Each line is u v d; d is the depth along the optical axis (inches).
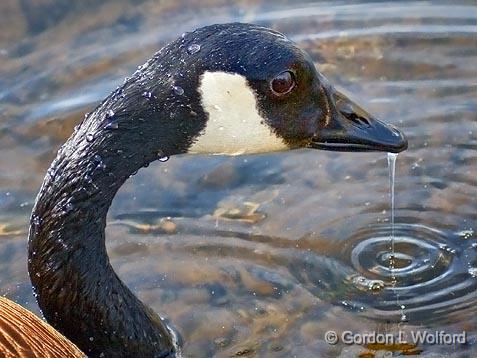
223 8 629.0
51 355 343.9
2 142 546.6
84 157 369.1
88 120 374.0
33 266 382.0
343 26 609.9
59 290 378.9
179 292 444.8
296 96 382.3
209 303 438.3
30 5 629.0
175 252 468.4
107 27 621.0
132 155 371.9
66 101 568.1
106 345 393.4
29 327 353.4
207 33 372.8
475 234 471.5
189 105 370.0
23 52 606.2
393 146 390.3
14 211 501.0
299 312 431.2
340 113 391.9
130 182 515.2
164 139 374.3
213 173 517.0
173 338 419.8
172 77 366.3
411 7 618.8
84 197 371.2
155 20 623.8
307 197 498.9
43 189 377.1
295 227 480.1
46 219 374.6
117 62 592.1
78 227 373.7
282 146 389.7
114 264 462.6
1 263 468.4
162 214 493.4
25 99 573.9
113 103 368.8
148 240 476.7
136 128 368.2
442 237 470.9
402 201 492.1
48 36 616.7
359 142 390.9
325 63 585.9
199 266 458.9
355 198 495.8
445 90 560.7
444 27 602.5
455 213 483.5
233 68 367.9
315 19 616.4
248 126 379.9
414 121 538.9
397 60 584.4
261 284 446.9
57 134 547.8
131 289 446.9
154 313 417.7
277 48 372.5
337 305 434.6
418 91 561.3
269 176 514.0
